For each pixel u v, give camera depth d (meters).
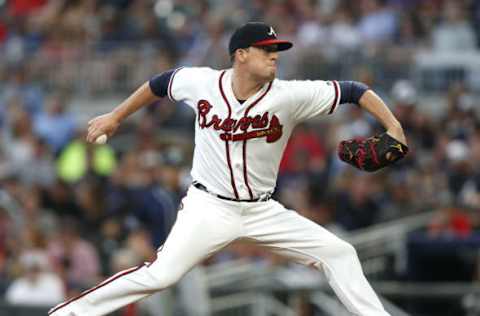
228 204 25.34
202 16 71.56
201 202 25.39
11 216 52.06
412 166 53.47
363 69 61.62
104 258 48.41
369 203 50.47
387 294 43.34
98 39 73.25
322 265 25.67
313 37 64.94
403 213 50.56
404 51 62.47
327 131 57.62
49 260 45.84
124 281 25.00
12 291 45.03
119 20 73.56
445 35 64.38
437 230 48.81
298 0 68.69
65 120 62.97
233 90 25.11
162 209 47.38
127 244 46.56
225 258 47.59
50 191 54.03
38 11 78.19
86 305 25.14
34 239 46.16
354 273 25.53
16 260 47.31
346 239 48.97
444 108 60.19
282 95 25.00
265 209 25.59
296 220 25.73
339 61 62.41
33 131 62.50
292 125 25.38
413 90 59.22
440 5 66.44
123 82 69.62
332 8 67.69
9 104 67.38
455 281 49.66
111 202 50.97
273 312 43.50
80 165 56.22
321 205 50.03
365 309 25.36
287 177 53.56
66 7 76.81
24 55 73.44
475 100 60.59
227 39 66.81
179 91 25.67
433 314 46.03
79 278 46.62
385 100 60.00
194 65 66.25
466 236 48.19
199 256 25.22
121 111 26.14
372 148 24.72
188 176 52.00
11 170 58.88
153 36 71.44
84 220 51.91
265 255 47.22
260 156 25.27
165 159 52.56
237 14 69.31
